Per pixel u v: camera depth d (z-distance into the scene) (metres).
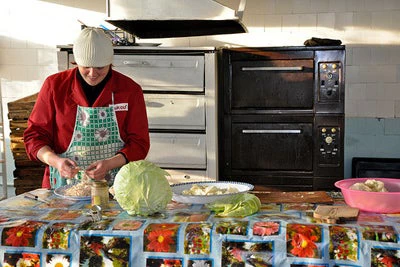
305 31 4.79
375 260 1.62
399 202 1.83
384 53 4.69
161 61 4.14
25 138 2.55
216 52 4.20
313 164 4.18
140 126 2.61
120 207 2.04
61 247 1.77
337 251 1.64
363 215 1.84
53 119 2.61
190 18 3.91
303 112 4.15
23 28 5.22
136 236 1.73
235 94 4.23
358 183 1.95
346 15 4.70
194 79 4.13
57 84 2.59
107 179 2.52
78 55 2.28
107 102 2.57
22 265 1.79
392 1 4.63
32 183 4.34
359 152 4.80
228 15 3.86
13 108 4.30
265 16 4.83
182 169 4.23
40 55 5.23
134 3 3.97
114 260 1.74
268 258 1.67
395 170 4.47
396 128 4.72
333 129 4.12
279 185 4.25
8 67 5.29
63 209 2.03
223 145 4.29
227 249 1.69
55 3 5.15
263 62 4.16
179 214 1.90
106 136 2.60
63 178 2.61
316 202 2.04
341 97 4.09
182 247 1.71
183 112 4.18
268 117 4.20
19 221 1.85
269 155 4.23
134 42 4.66
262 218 1.80
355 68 4.74
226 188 2.27
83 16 5.14
